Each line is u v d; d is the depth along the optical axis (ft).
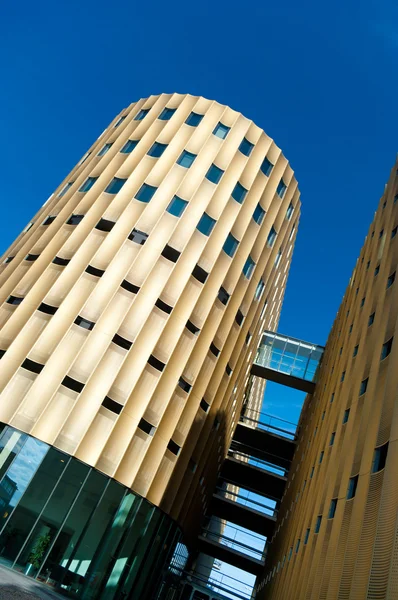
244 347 123.95
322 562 64.85
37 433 82.33
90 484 82.94
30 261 106.22
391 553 42.63
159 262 104.12
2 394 84.99
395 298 70.33
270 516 148.15
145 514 89.20
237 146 124.98
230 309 115.14
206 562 162.71
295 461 146.41
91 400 87.51
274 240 132.05
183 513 101.96
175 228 108.37
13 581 63.77
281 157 135.33
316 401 135.33
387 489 48.11
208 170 118.21
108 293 97.35
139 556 86.63
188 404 101.35
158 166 114.83
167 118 125.59
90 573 78.28
